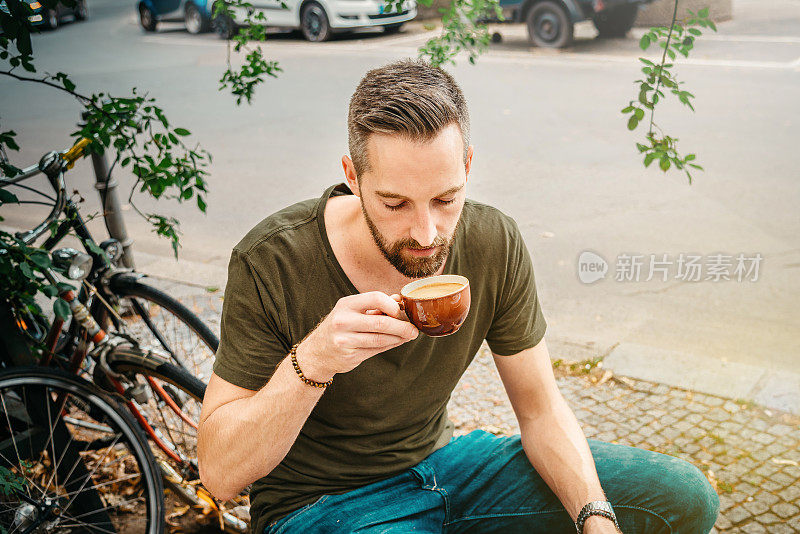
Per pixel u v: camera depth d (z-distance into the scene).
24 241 2.54
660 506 1.69
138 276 2.87
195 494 2.63
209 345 2.79
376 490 1.71
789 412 3.08
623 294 4.25
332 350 1.32
